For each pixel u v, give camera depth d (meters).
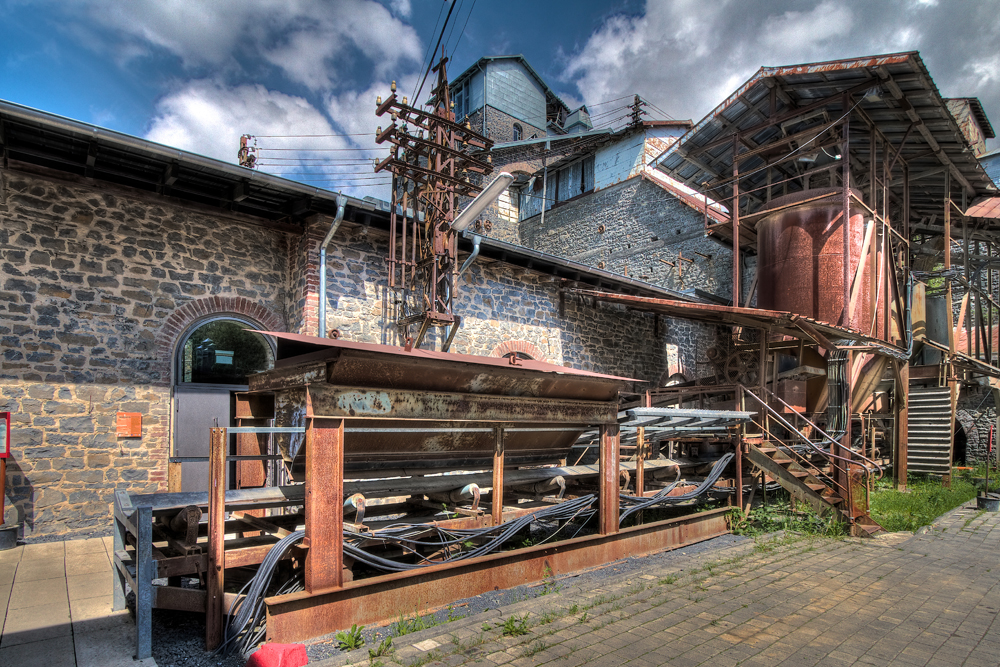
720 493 7.82
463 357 4.26
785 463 7.12
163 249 7.21
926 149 10.93
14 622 3.82
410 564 3.98
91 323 6.63
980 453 13.48
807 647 3.23
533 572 4.62
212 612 3.38
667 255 16.98
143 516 3.31
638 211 17.95
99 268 6.74
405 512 5.54
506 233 21.67
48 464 6.24
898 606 3.94
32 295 6.31
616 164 19.17
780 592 4.23
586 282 11.73
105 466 6.56
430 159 8.81
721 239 13.61
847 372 7.89
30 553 5.60
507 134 26.73
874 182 9.73
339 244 8.19
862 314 9.64
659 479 7.27
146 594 3.29
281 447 4.02
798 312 9.96
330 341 3.56
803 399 10.21
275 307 8.14
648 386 13.14
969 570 4.90
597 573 4.93
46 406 6.28
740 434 6.99
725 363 11.47
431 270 8.46
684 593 4.19
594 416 5.18
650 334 13.58
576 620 3.62
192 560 3.44
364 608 3.62
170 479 4.30
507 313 10.39
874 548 5.75
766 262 10.64
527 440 5.34
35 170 6.39
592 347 12.02
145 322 6.99
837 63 8.85
